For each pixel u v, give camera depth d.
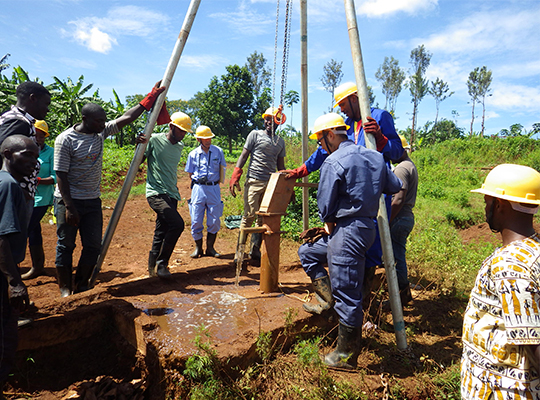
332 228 3.19
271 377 2.96
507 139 26.44
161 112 4.30
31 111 3.19
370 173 2.94
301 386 2.87
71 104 17.17
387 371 3.18
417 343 3.72
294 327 3.41
